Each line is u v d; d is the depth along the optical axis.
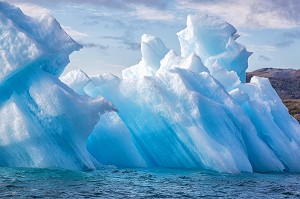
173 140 52.59
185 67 61.62
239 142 54.06
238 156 52.28
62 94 43.00
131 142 51.75
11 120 41.78
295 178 49.97
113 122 51.50
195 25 71.75
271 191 39.03
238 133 54.72
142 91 53.75
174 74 54.00
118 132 51.19
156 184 39.03
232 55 71.25
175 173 47.09
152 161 53.75
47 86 43.19
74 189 33.50
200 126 51.59
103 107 44.41
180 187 38.12
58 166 42.22
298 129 66.50
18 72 43.22
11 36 43.25
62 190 32.75
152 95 53.09
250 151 56.78
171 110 52.09
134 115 54.03
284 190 40.00
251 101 61.56
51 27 46.12
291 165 59.28
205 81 57.06
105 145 51.41
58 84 44.69
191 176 45.34
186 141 51.56
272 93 68.62
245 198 34.75
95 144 51.66
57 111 42.38
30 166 41.72
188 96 52.41
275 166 56.59
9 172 38.94
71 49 46.19
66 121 42.91
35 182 35.16
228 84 65.75
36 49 42.72
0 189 32.03
